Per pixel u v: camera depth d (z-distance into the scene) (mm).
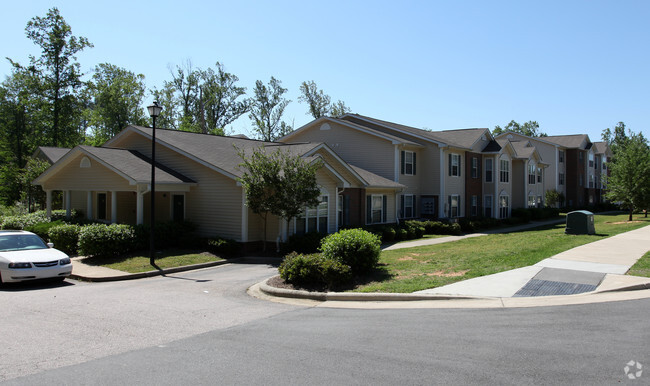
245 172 17469
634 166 30172
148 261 15156
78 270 14070
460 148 31031
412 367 5188
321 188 19953
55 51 39906
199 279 12922
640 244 15172
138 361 5633
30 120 44500
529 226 33062
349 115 31672
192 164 19531
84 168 20391
